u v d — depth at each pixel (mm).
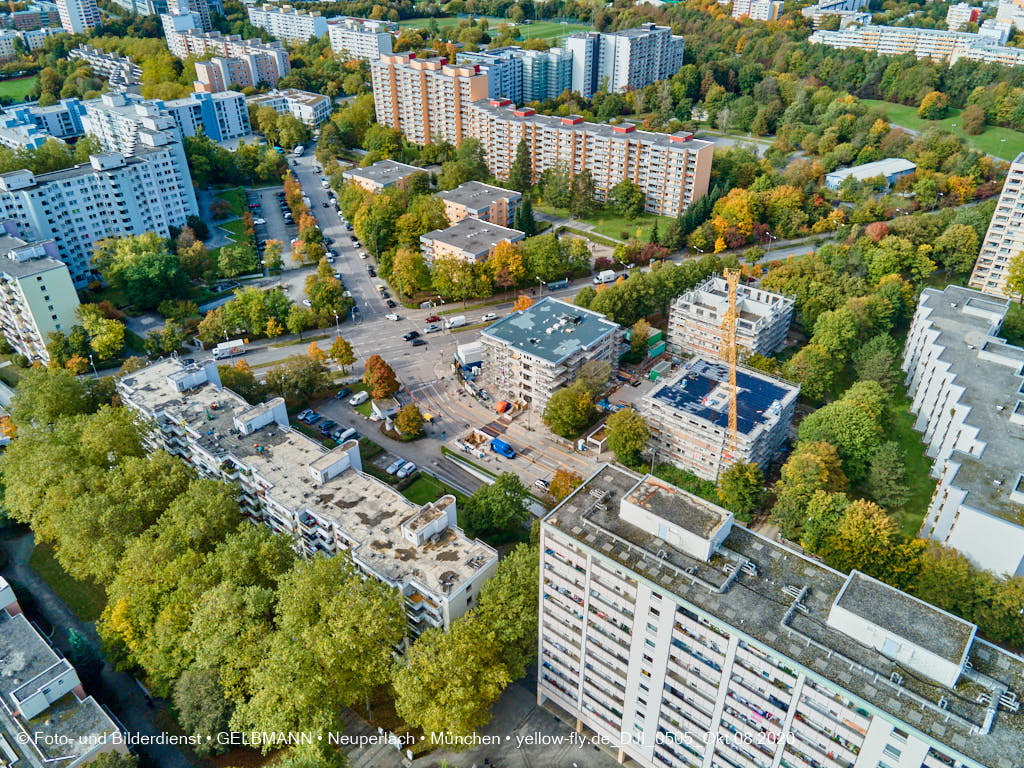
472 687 146250
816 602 126625
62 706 156625
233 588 164000
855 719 113312
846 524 183750
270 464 198125
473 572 163125
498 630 155875
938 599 169000
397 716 164500
